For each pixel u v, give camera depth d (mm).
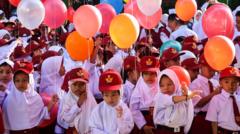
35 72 6262
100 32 6730
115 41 5418
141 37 8391
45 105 5289
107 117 4664
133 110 5219
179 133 4711
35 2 5633
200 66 5578
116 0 6797
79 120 4922
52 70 5832
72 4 10211
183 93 4566
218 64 5020
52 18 6148
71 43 5746
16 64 4848
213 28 5508
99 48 6449
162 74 4762
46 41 8703
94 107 4926
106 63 6824
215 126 4934
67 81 5188
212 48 5004
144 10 5500
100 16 5465
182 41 7465
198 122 5184
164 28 8766
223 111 4879
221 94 4930
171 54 5785
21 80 4781
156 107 4777
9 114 4754
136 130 5191
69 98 4957
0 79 5156
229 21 5488
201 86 5418
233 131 4863
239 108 4863
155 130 4887
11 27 9062
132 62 5797
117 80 4656
